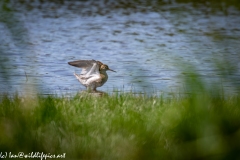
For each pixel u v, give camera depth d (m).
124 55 27.25
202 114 6.79
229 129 6.58
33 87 10.50
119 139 9.30
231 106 8.23
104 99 13.71
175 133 7.96
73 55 27.45
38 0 53.03
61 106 11.98
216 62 7.16
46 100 10.96
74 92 18.16
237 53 7.55
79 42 31.70
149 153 8.39
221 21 39.50
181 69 7.25
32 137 8.89
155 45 30.08
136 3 51.88
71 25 38.88
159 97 14.78
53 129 9.67
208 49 8.85
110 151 8.98
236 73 7.12
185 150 6.71
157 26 38.25
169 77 20.62
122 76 22.00
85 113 11.64
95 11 46.78
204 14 43.38
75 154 8.95
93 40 32.47
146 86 9.23
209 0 52.84
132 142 9.04
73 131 10.04
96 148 9.16
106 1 53.44
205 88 7.03
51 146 9.03
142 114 11.16
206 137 6.58
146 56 26.53
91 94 16.42
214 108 6.90
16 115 9.23
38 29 36.62
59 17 42.91
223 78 7.08
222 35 7.80
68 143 9.30
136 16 43.75
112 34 34.97
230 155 6.36
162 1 53.09
